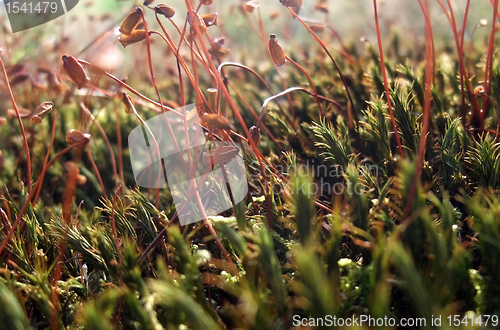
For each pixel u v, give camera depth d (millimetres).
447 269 120
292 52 271
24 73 187
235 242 123
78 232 138
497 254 122
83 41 261
